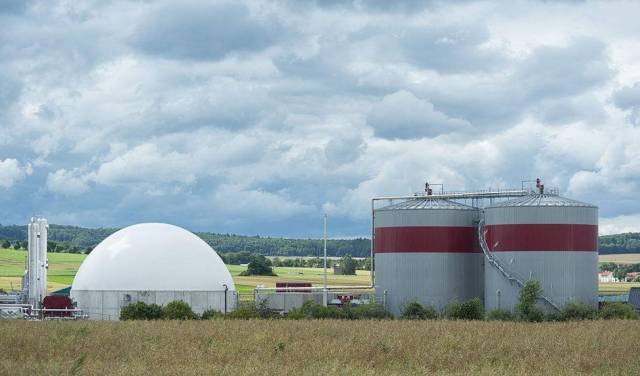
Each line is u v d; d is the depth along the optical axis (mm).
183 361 45250
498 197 108125
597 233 101000
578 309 93562
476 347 53156
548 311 96750
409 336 59062
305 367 41625
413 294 104625
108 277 99188
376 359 47094
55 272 197750
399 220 105688
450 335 58844
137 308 89375
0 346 52188
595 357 48875
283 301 107062
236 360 45875
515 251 98750
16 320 80062
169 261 100562
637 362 47188
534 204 98812
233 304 102062
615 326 72562
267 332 61469
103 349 50875
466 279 105312
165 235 103750
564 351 51938
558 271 97750
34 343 53531
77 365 40031
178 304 90688
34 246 108812
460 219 105438
